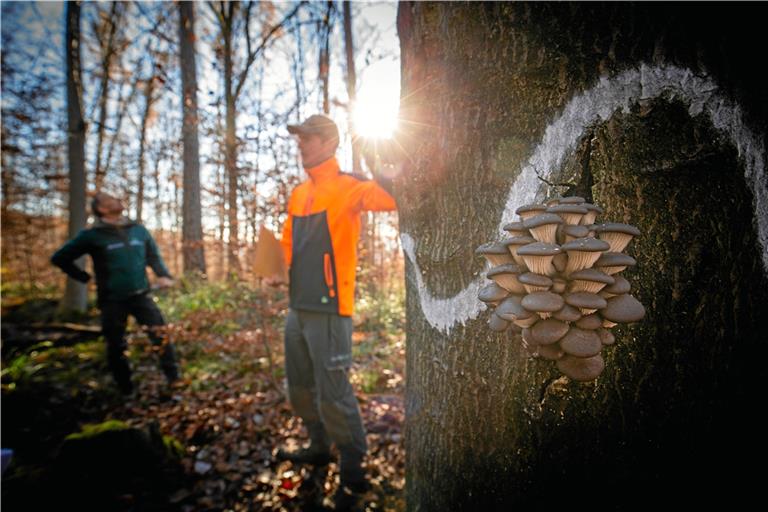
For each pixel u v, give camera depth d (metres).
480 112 1.18
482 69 1.17
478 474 1.22
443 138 1.29
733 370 0.94
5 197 11.55
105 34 11.67
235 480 2.68
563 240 0.92
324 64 5.61
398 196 1.56
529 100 1.08
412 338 1.53
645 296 0.97
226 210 3.83
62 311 7.81
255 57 5.65
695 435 0.95
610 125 0.99
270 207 3.61
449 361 1.30
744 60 0.92
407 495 1.60
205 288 7.20
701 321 0.94
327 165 2.53
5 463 2.32
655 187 0.95
